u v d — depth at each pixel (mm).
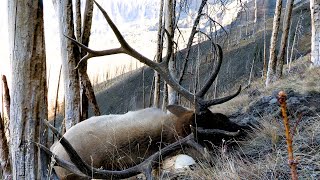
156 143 4562
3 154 3523
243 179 3758
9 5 2896
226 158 4246
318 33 10805
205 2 8844
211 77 4848
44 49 2984
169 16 8195
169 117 4777
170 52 4832
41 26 2930
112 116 4754
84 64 6719
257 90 9773
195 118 4535
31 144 2977
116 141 4453
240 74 28844
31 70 2916
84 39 6836
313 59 10938
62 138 3186
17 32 2871
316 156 3746
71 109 6672
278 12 13141
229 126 4918
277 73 12859
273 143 4535
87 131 4484
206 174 4102
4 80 3523
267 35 35969
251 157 4414
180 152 4531
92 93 6930
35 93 2953
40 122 3020
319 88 6410
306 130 4555
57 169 4250
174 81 4816
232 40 36969
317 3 10836
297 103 5812
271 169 3803
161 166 4328
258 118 5926
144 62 4773
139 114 4758
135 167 3902
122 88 30375
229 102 9648
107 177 3625
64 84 6715
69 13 6488
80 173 3406
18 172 2988
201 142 4527
